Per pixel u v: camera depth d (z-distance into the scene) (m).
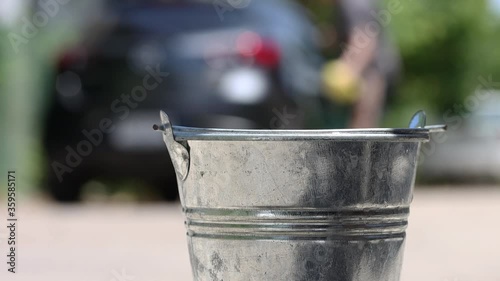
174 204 10.61
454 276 6.01
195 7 9.70
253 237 3.64
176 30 9.61
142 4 9.86
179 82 9.52
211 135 3.58
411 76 18.33
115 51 9.77
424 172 16.08
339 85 8.75
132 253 6.91
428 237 7.93
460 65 18.41
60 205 10.48
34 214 9.51
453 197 12.79
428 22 18.19
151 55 9.62
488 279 5.91
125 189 10.59
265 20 9.66
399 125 17.70
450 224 8.85
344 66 8.79
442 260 6.70
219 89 9.40
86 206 10.42
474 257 6.84
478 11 18.25
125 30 9.78
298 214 3.59
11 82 11.90
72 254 6.88
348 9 8.81
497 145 16.02
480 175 16.16
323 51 9.75
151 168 9.96
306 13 10.82
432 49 18.25
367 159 3.60
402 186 3.73
